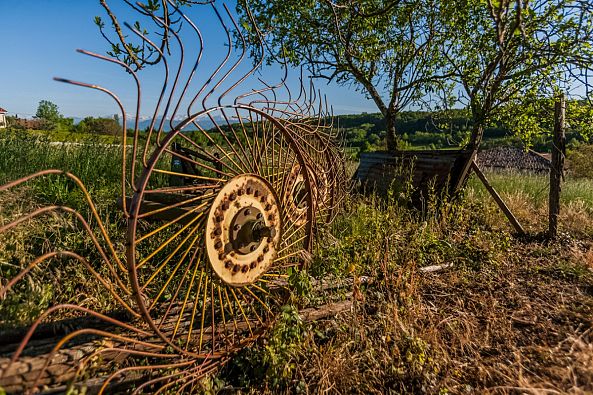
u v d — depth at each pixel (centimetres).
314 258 409
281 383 278
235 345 297
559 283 462
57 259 394
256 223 289
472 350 321
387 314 351
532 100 709
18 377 213
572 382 271
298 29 869
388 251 454
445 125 918
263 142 329
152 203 366
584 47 546
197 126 266
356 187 786
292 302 331
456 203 656
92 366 231
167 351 275
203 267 271
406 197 647
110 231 461
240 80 294
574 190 945
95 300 344
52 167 663
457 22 766
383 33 872
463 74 779
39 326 259
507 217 673
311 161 423
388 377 291
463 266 486
